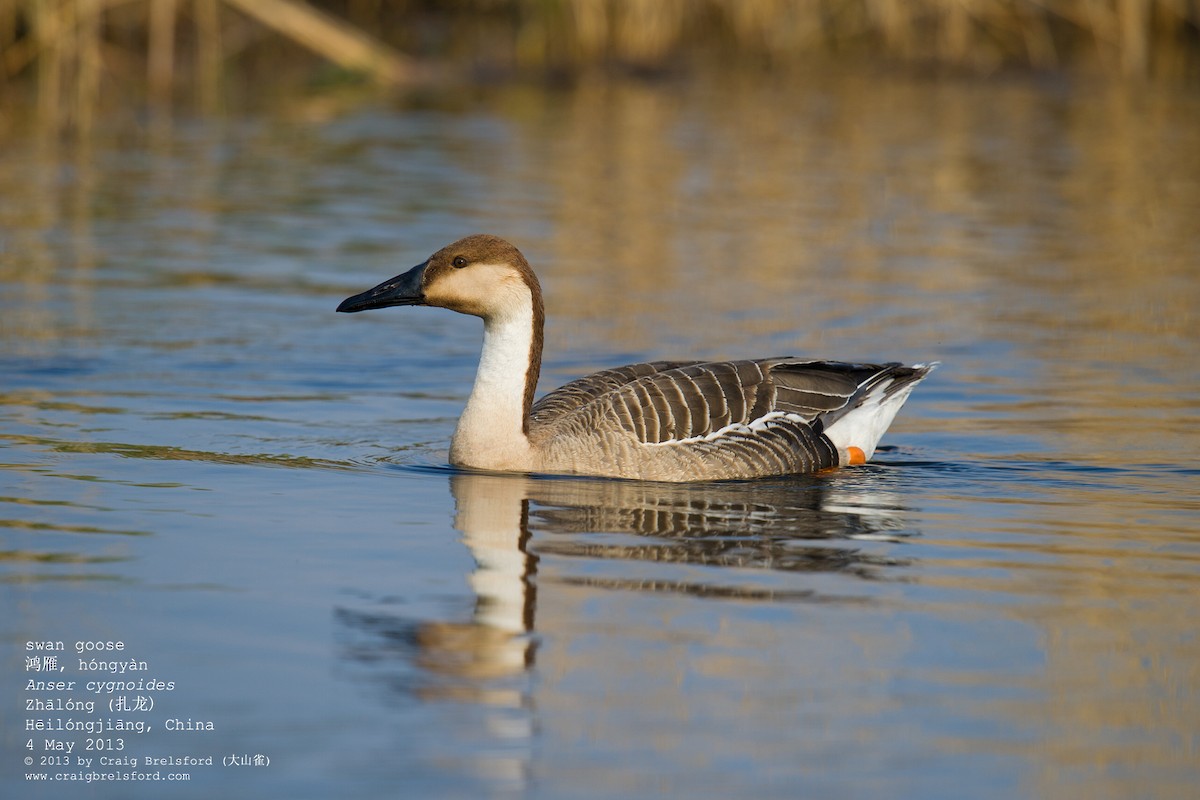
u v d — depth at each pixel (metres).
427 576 10.73
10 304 19.94
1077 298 21.00
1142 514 12.69
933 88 38.53
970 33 41.31
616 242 23.98
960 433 15.41
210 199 26.50
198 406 15.99
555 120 34.16
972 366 17.86
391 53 37.91
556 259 22.86
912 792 7.80
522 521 12.20
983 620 10.06
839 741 8.33
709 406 14.11
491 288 13.90
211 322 19.56
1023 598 10.51
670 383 14.21
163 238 23.94
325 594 10.32
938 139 32.47
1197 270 22.55
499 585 10.56
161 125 32.62
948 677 9.15
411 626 9.77
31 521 11.81
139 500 12.52
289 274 22.03
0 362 17.33
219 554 11.14
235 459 14.02
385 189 27.38
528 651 9.41
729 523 12.30
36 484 12.87
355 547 11.39
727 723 8.51
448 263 13.98
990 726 8.52
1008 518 12.56
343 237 24.09
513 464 13.89
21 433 14.59
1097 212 26.39
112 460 13.79
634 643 9.56
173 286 21.20
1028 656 9.48
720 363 14.70
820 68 40.62
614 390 14.20
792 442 14.23
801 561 11.30
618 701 8.76
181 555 11.10
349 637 9.58
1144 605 10.38
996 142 32.22
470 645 9.48
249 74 38.22
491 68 38.88
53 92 31.77
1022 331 19.34
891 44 41.44
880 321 19.78
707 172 29.11
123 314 19.70
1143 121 34.38
